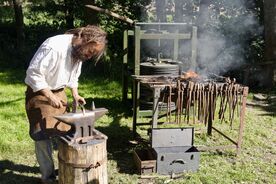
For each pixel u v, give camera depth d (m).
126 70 6.73
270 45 8.63
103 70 9.31
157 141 4.67
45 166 4.07
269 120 6.59
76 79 3.96
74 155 3.56
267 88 8.66
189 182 4.28
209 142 5.52
